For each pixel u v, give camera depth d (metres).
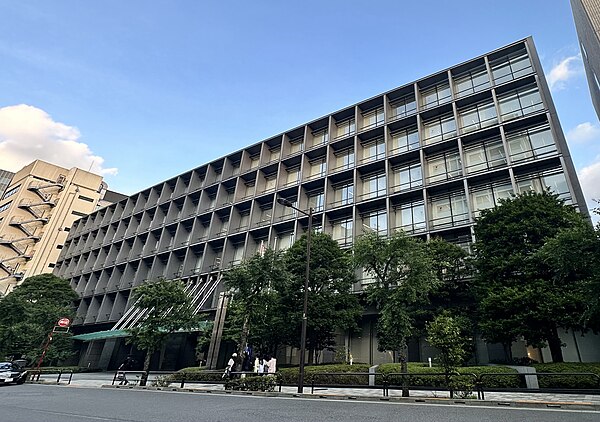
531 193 20.81
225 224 40.66
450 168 28.44
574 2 29.94
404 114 33.12
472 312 21.58
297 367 21.20
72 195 75.88
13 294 38.16
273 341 23.25
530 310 16.22
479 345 21.56
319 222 33.06
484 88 29.19
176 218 45.53
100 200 80.38
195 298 33.22
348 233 31.16
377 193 31.36
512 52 29.36
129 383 21.44
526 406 10.08
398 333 15.45
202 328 26.44
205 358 30.73
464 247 25.02
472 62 30.39
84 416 8.44
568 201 22.30
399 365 18.23
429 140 30.58
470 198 26.08
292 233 34.44
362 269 28.11
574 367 14.85
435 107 30.11
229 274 20.05
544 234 18.34
